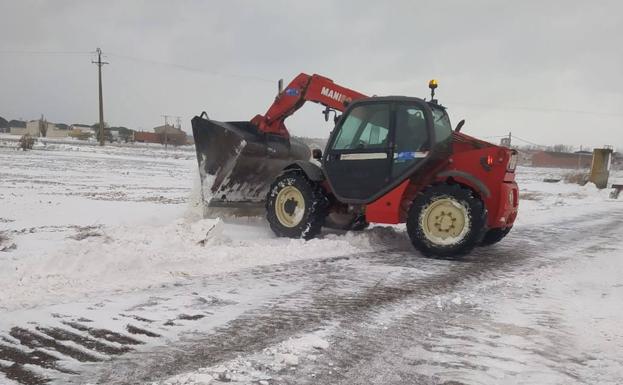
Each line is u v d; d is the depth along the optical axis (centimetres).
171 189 1466
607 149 2231
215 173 736
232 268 493
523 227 956
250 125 795
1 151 3416
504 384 264
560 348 317
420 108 605
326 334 327
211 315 354
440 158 614
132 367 267
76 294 387
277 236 676
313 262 536
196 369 267
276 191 678
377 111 629
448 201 575
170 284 427
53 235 661
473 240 562
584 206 1464
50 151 3653
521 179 3092
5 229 715
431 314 378
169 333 317
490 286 468
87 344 297
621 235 865
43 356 279
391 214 619
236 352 291
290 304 387
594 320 374
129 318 341
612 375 279
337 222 717
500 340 328
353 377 266
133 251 486
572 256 645
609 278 516
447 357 297
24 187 1314
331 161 646
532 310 396
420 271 518
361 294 423
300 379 261
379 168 621
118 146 5762
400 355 298
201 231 584
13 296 375
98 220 817
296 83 761
